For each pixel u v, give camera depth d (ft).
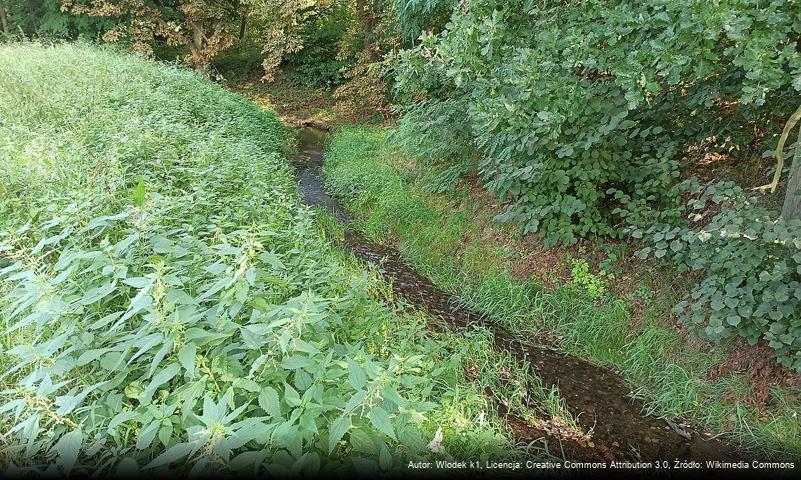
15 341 8.46
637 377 13.09
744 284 12.04
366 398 6.38
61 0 50.19
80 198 10.95
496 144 17.56
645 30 11.87
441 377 11.19
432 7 24.62
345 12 51.60
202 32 54.34
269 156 25.31
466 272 18.57
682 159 16.72
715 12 9.16
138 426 6.92
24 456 6.40
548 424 11.06
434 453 7.92
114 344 7.62
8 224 11.03
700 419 11.49
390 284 16.52
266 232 9.59
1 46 40.24
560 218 16.49
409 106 25.75
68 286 8.21
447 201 22.74
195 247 9.79
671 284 14.43
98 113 19.39
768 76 9.31
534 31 15.48
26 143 15.88
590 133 14.57
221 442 5.64
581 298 15.66
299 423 6.30
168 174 15.07
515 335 15.17
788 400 10.95
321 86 54.08
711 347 12.69
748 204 12.20
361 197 26.05
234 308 7.16
